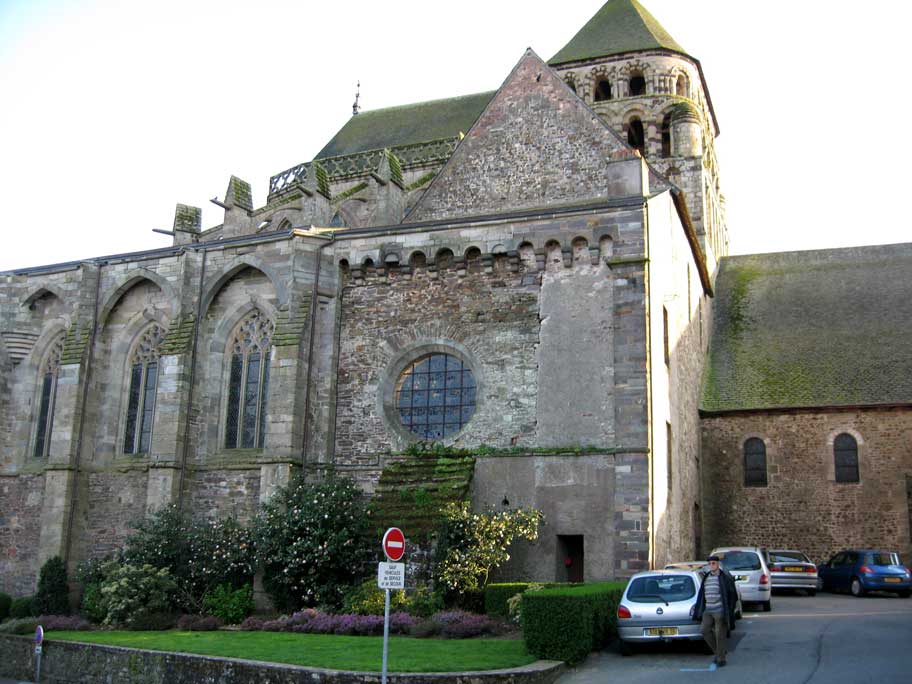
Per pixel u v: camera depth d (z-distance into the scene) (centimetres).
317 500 2553
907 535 3412
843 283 4375
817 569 3266
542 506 2509
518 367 2653
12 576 3106
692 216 4672
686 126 4809
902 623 2089
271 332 2973
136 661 2006
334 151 5756
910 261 4431
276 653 1897
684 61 5156
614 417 2514
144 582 2536
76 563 2972
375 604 2333
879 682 1446
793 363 3884
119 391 3144
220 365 3003
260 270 2947
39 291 3300
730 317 4316
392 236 2866
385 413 2777
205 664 1861
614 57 5156
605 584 2130
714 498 3662
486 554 2347
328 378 2830
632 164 2898
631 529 2414
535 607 1778
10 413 3284
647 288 2567
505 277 2731
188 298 3033
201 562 2634
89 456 3081
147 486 2970
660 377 2670
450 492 2503
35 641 2261
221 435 2959
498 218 2748
